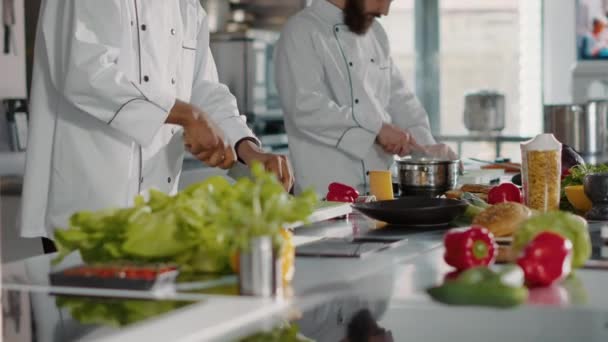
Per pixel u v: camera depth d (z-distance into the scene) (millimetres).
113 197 2297
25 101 3615
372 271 1340
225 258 1314
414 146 3387
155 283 1222
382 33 3688
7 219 3457
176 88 2430
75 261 1474
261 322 1059
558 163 2119
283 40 3494
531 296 1177
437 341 1007
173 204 1358
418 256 1481
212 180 1398
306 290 1208
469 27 7102
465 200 2018
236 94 5367
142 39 2301
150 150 2396
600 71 6605
